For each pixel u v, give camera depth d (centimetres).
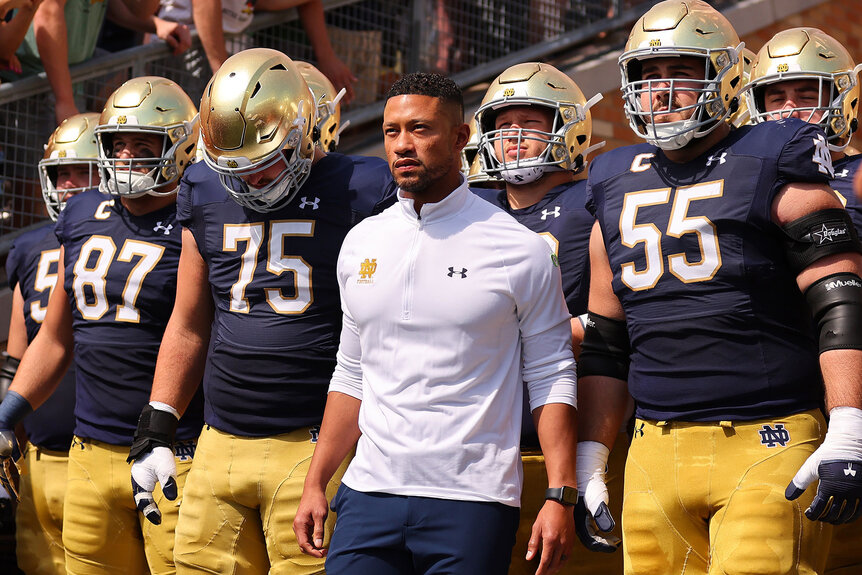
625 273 392
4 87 700
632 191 397
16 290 626
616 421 407
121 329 513
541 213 479
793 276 376
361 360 382
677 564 386
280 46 784
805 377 373
